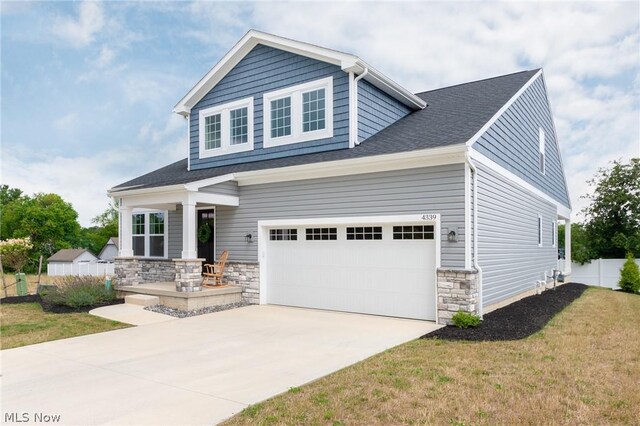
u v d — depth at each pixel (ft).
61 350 24.94
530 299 43.86
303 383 18.48
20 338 28.32
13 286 66.28
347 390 17.25
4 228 136.26
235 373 20.04
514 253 41.63
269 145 43.62
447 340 25.76
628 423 14.28
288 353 23.47
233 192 41.91
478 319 29.09
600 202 77.05
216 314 35.86
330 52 38.60
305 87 41.32
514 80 48.06
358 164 33.45
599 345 24.58
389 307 33.60
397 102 44.45
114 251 155.12
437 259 30.78
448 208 30.27
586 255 74.43
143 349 24.82
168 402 16.48
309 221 37.24
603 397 16.42
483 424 14.16
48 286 51.03
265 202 40.42
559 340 25.75
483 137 33.19
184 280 37.78
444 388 17.30
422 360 21.34
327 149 39.58
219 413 15.33
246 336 27.68
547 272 56.85
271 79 43.96
